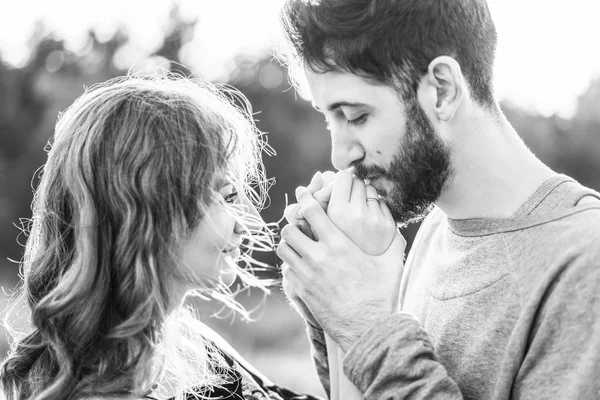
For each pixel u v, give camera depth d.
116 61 22.66
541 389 1.55
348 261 1.78
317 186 1.98
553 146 20.02
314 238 1.89
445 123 1.74
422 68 1.72
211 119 1.80
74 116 1.81
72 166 1.75
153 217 1.72
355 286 1.77
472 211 1.79
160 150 1.73
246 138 1.92
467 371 1.73
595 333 1.50
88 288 1.70
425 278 1.98
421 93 1.73
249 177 2.01
